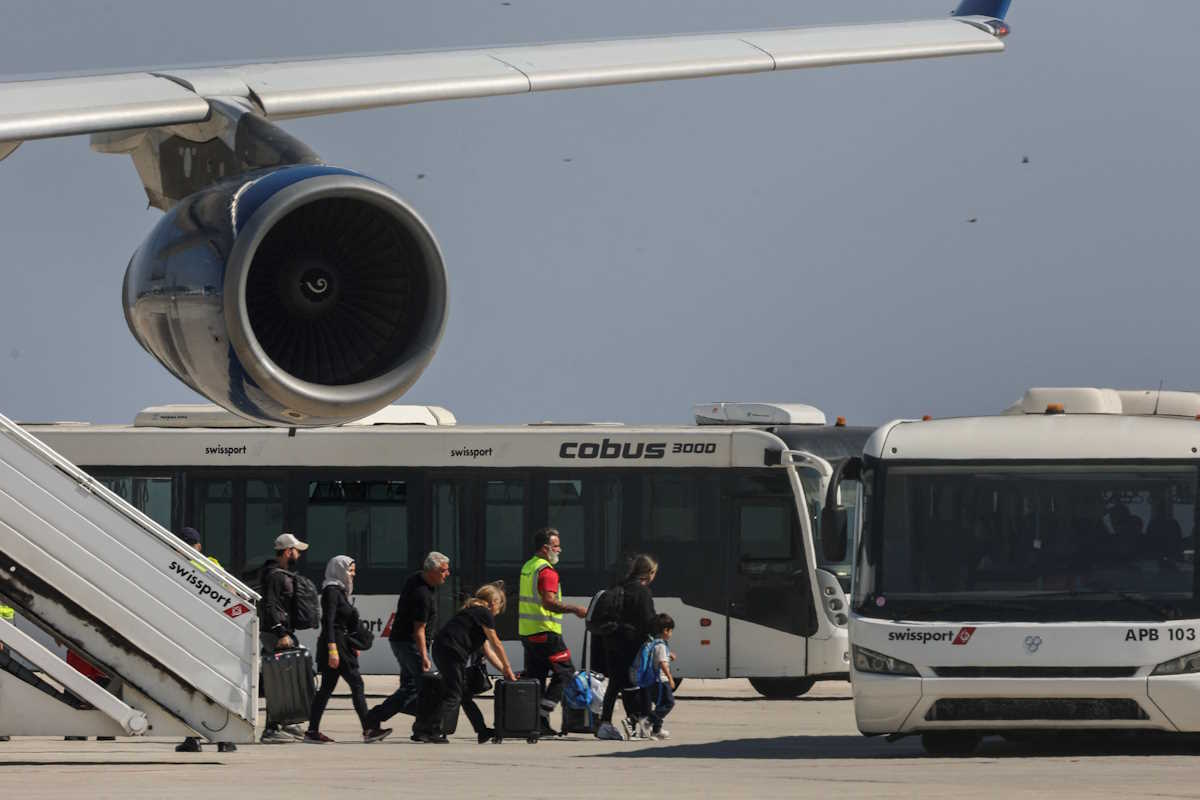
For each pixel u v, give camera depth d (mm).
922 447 53938
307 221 33781
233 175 33375
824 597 86562
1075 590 52062
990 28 37406
